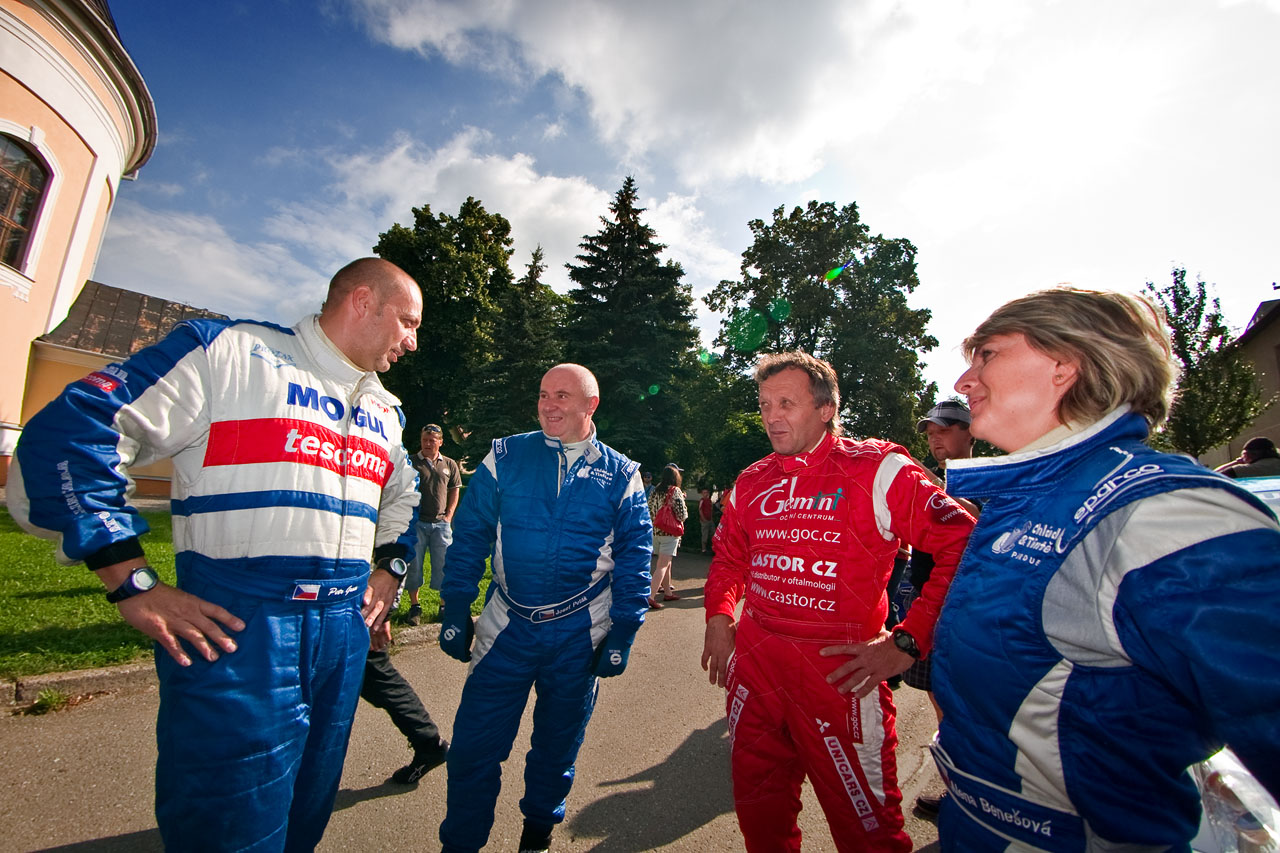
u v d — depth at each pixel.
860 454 1.85
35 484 1.18
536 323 21.31
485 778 2.10
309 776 1.56
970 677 0.99
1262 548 0.72
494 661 2.15
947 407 3.42
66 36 12.59
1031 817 0.93
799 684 1.77
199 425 1.42
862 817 1.71
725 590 2.14
